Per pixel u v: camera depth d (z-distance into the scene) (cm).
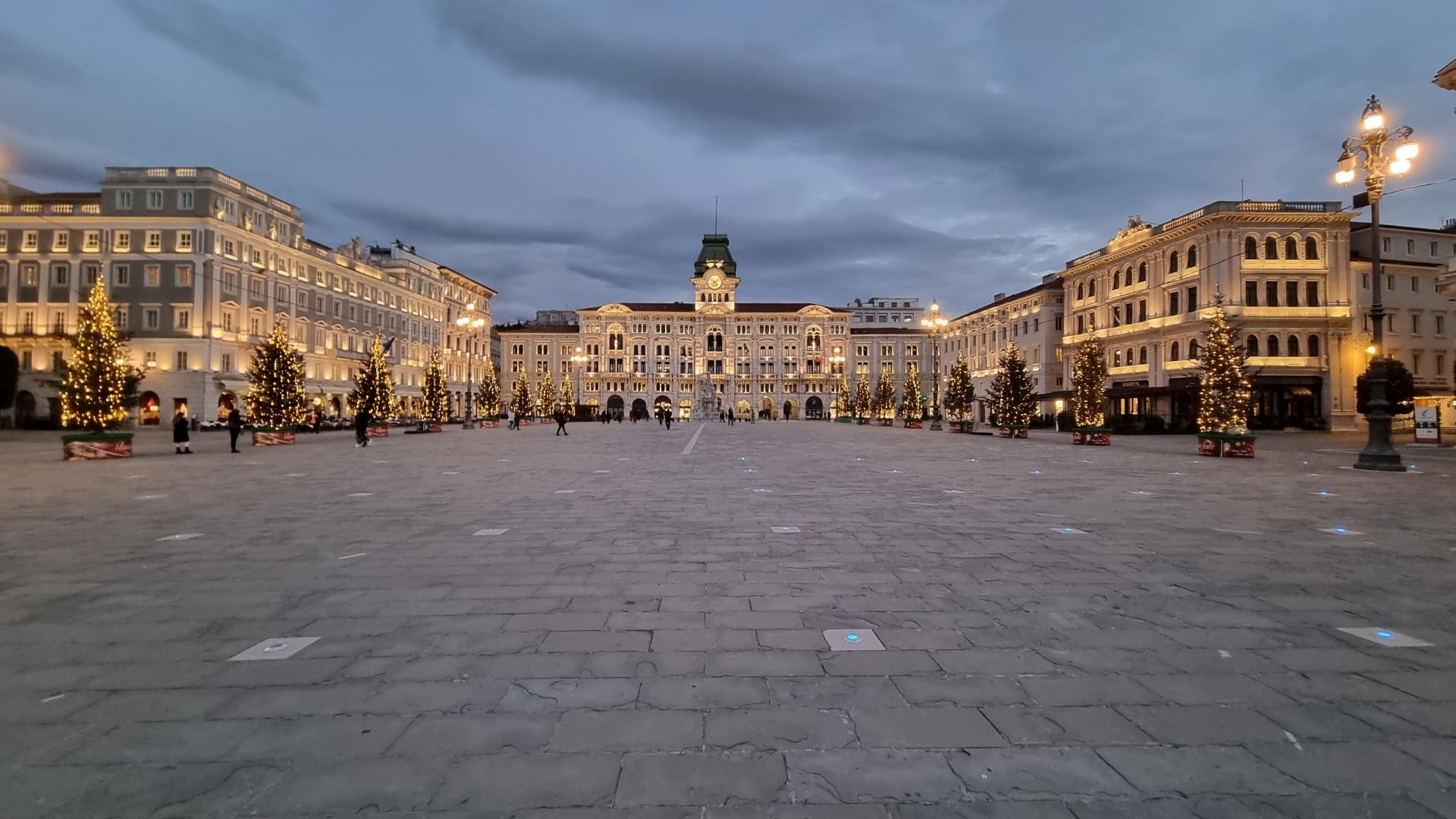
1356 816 286
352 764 322
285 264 6144
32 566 705
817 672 429
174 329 5225
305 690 402
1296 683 414
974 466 1984
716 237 12494
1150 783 310
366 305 7394
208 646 474
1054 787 306
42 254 5275
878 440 3841
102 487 1423
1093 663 445
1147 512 1084
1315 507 1142
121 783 308
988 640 487
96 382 2286
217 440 3628
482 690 402
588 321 11825
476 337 10288
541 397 10406
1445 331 5125
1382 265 4988
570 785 305
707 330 11850
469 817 283
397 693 398
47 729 357
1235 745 342
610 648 469
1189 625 521
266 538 862
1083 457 2394
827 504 1168
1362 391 4044
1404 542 834
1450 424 4641
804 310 11938
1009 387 4188
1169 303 5441
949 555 761
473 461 2172
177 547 805
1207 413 2517
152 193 5288
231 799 297
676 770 318
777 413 11906
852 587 627
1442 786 305
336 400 6744
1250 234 4891
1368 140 1792
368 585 632
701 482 1525
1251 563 725
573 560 734
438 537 867
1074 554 769
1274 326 4866
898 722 364
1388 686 411
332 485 1475
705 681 415
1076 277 6744
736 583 640
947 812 288
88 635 498
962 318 9762
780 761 325
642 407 11781
